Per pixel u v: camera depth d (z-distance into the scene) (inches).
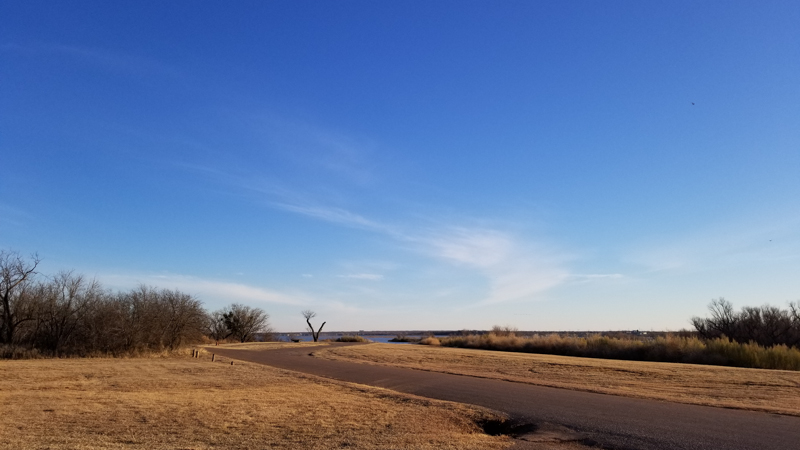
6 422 437.7
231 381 796.0
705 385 745.0
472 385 775.7
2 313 1274.6
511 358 1347.2
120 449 349.4
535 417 506.0
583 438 417.7
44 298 1301.7
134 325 1370.6
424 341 2568.9
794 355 1103.6
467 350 1835.6
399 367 1101.7
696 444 383.6
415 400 612.4
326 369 1058.1
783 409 532.1
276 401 586.6
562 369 1011.9
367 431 429.4
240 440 387.2
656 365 1079.6
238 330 3476.9
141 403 553.0
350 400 608.1
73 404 538.9
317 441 388.2
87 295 1346.0
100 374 858.1
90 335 1305.4
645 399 617.6
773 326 1959.9
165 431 414.9
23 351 1214.9
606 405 573.9
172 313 1498.5
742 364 1141.1
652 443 391.2
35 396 593.3
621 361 1221.1
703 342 1483.8
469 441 402.0
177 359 1275.8
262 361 1300.4
